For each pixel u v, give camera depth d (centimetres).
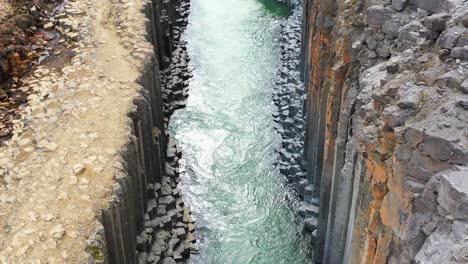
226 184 2722
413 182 1242
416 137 1216
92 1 3094
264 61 3775
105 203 1714
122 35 2684
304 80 3103
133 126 2119
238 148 2966
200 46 3962
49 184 1792
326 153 2048
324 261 2073
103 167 1861
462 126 1169
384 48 1769
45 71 2534
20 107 2291
